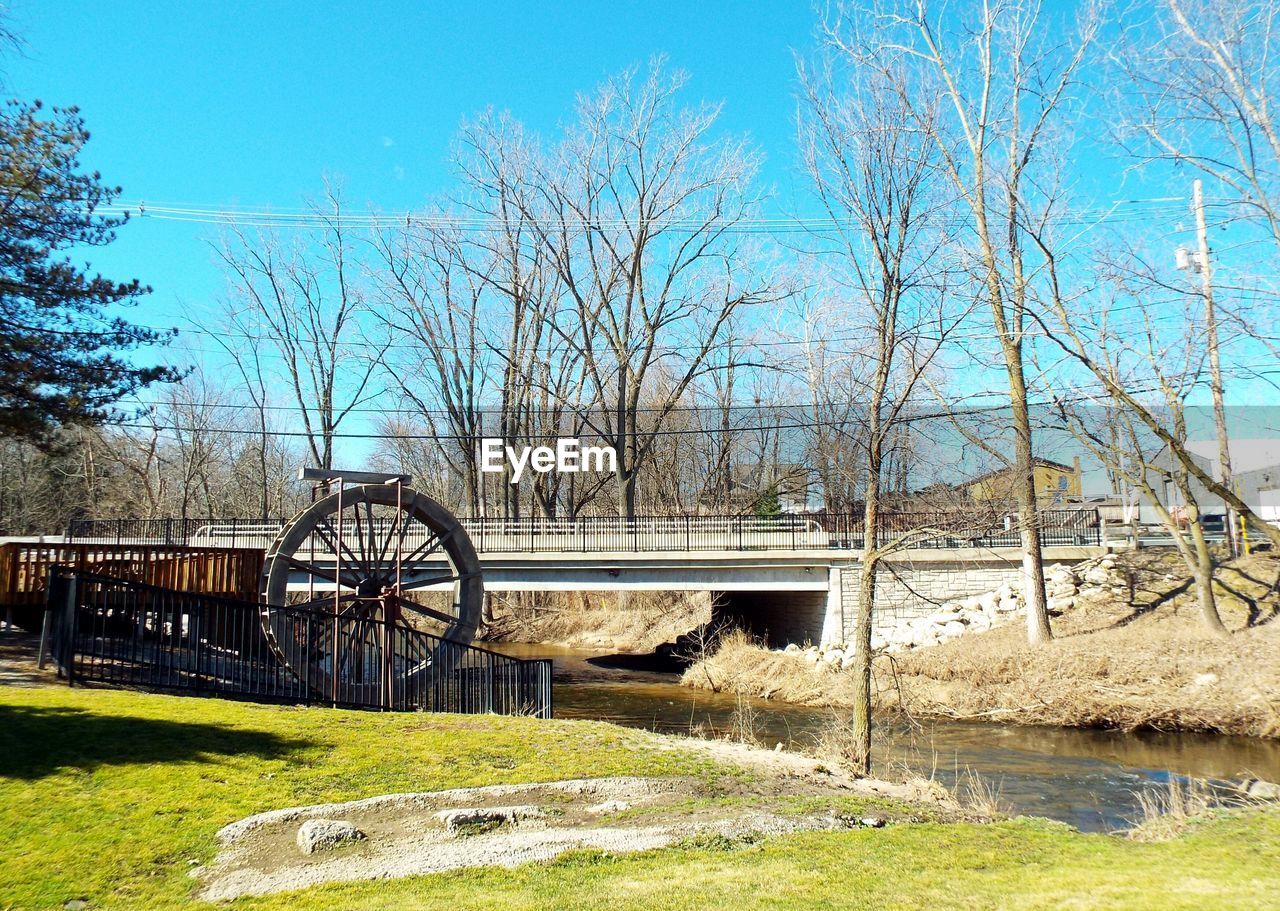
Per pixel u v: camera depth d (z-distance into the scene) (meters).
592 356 41.38
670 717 23.92
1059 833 9.06
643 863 7.47
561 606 53.66
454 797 9.15
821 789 10.76
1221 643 21.92
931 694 23.36
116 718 10.34
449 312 43.09
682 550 30.64
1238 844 8.47
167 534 35.12
